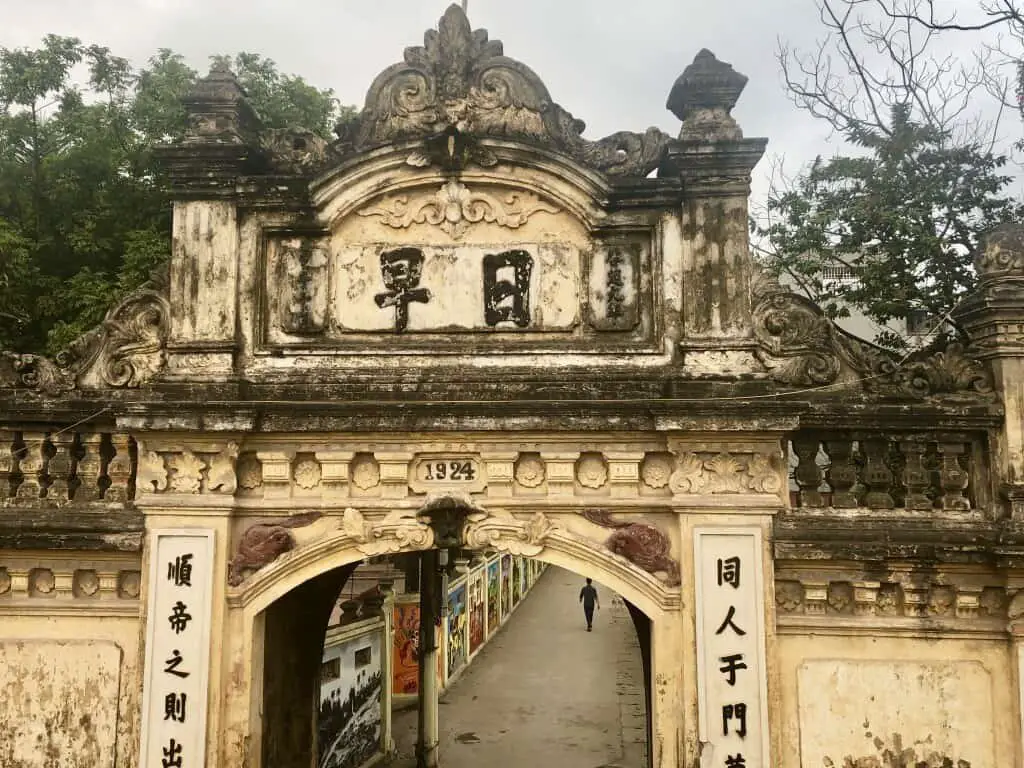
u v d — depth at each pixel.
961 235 10.38
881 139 11.08
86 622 6.62
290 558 6.43
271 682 8.90
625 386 6.34
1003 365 6.28
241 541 6.53
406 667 16.52
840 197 11.43
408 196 6.82
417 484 6.51
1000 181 10.31
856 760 6.14
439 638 17.50
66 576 6.61
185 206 6.76
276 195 6.74
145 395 6.49
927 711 6.16
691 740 6.05
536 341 6.65
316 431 6.38
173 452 6.48
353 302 6.75
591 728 15.02
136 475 6.69
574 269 6.70
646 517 6.42
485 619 22.91
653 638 6.31
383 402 6.28
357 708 12.47
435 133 6.65
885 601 6.29
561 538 6.38
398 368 6.57
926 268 10.44
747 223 6.49
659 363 6.48
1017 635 6.06
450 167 6.73
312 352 6.64
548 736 14.48
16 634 6.64
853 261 11.39
